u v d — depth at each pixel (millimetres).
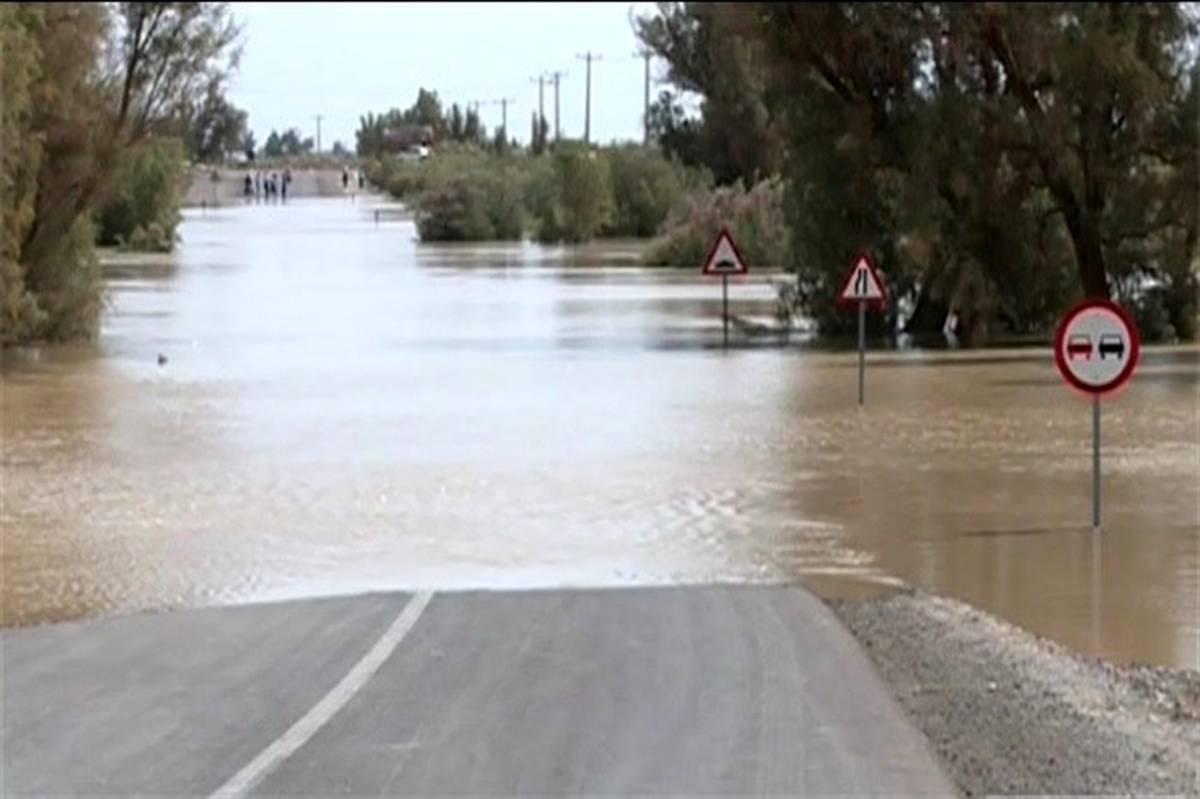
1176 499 46500
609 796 22047
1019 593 36094
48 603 35531
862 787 22344
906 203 95562
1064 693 27672
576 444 57562
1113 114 93500
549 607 34250
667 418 64000
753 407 67188
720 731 25016
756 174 176375
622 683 27953
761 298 128875
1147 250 94938
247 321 108875
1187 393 70625
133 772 23438
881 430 60500
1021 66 95125
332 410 66750
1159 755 24266
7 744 24875
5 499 47938
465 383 75625
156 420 64000
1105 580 37250
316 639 31578
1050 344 93500
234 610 34406
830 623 32625
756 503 46594
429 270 165250
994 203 95562
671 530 43094
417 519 44781
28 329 92688
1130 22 92938
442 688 27750
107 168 96438
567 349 91250
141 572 38625
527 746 24344
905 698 27109
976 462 53125
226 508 46469
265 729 25469
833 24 96188
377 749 24328
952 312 98938
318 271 162625
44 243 94375
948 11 94625
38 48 90375
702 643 30859
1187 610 34469
